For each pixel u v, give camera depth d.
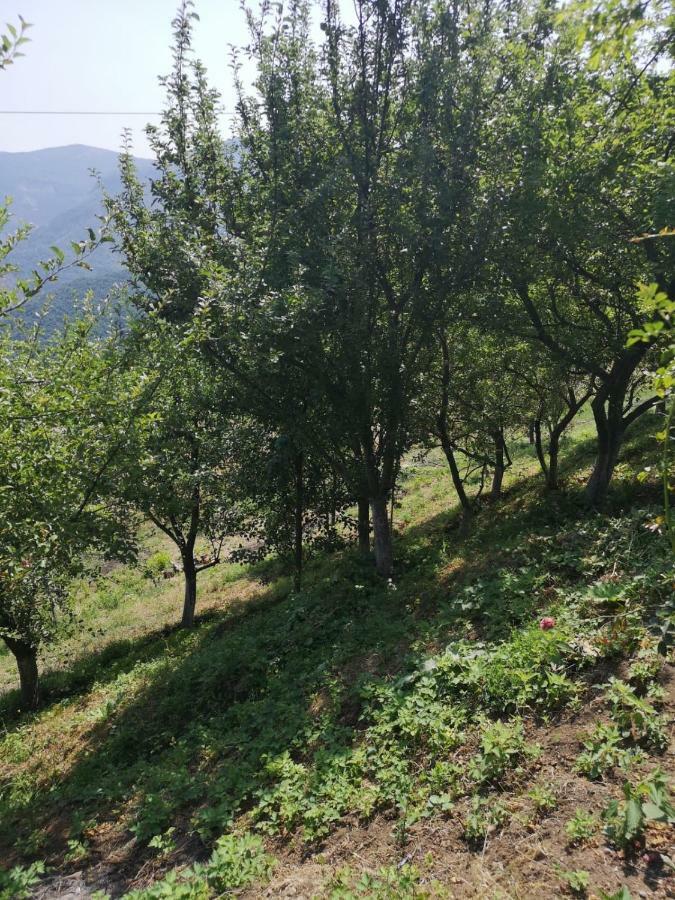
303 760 6.50
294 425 11.14
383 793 5.28
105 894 5.46
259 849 5.19
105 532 7.95
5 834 7.48
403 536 18.00
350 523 14.50
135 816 6.73
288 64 10.32
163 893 4.83
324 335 10.30
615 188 8.33
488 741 5.01
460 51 9.52
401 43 9.79
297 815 5.54
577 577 7.68
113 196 10.73
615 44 3.31
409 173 9.45
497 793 4.71
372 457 11.88
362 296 10.30
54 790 8.26
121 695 11.27
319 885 4.52
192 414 12.54
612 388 10.19
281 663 9.64
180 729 9.01
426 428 13.94
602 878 3.65
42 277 5.74
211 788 6.70
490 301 10.22
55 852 6.64
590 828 4.00
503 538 11.42
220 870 5.01
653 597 6.11
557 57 8.58
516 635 6.46
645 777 4.20
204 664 10.55
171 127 10.45
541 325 10.24
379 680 7.21
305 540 14.39
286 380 10.81
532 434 19.59
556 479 15.92
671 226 7.09
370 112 10.28
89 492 7.57
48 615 12.65
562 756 4.77
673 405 3.38
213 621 16.06
